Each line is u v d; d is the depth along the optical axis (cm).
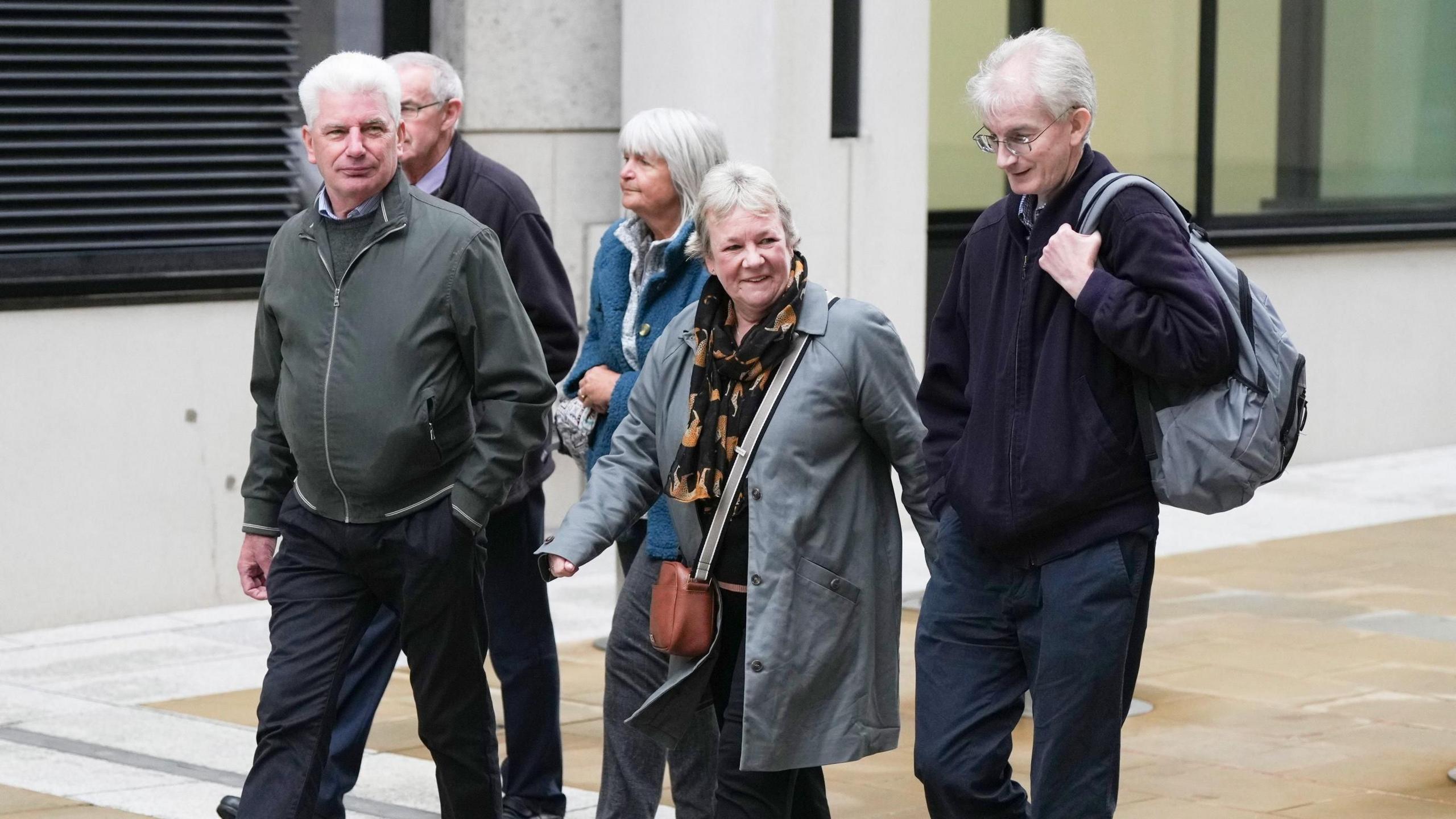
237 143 2556
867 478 1243
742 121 2725
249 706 2012
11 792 1664
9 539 2352
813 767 1225
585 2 2811
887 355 1228
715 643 1222
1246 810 1639
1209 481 1141
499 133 2767
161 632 2372
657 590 1231
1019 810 1210
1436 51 3994
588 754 1827
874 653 1240
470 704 1338
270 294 1305
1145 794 1688
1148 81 3612
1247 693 2052
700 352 1234
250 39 2567
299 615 1305
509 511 1559
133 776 1728
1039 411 1156
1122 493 1154
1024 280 1175
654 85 2764
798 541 1205
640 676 1378
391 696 2041
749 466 1209
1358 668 2164
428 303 1273
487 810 1366
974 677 1204
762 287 1209
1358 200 3903
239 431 2527
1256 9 3738
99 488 2414
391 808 1633
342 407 1267
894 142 2891
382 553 1292
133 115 2475
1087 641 1149
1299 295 3706
